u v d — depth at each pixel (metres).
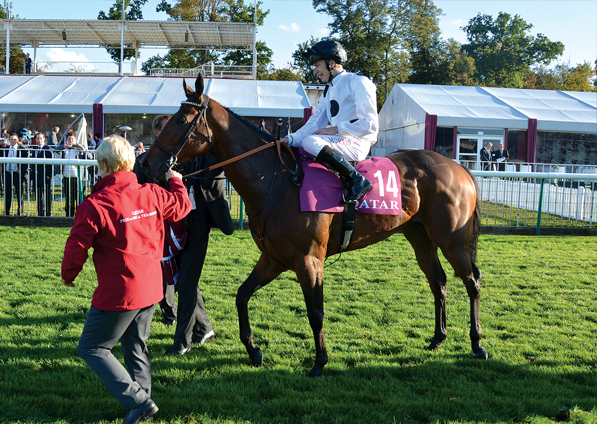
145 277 2.11
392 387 2.66
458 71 39.81
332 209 2.76
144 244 2.13
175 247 3.02
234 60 34.25
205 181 3.05
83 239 1.96
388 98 21.34
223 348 3.19
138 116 15.77
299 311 3.94
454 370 2.90
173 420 2.28
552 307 4.10
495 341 3.35
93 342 2.10
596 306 4.12
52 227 7.23
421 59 35.66
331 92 3.01
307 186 2.77
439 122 15.88
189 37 24.00
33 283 4.43
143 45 24.92
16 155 10.28
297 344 3.26
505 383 2.72
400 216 3.06
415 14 33.38
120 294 2.04
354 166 3.02
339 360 3.01
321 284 2.80
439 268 3.40
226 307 3.96
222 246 6.30
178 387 2.65
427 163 3.25
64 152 10.04
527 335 3.47
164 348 3.19
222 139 2.80
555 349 3.22
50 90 16.55
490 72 48.81
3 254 5.49
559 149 16.56
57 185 8.15
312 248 2.74
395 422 2.30
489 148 14.09
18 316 3.59
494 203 8.44
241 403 2.44
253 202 2.83
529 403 2.47
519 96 19.09
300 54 36.78
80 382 2.63
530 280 4.93
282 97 16.61
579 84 47.78
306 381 2.72
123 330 2.12
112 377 2.08
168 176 2.51
